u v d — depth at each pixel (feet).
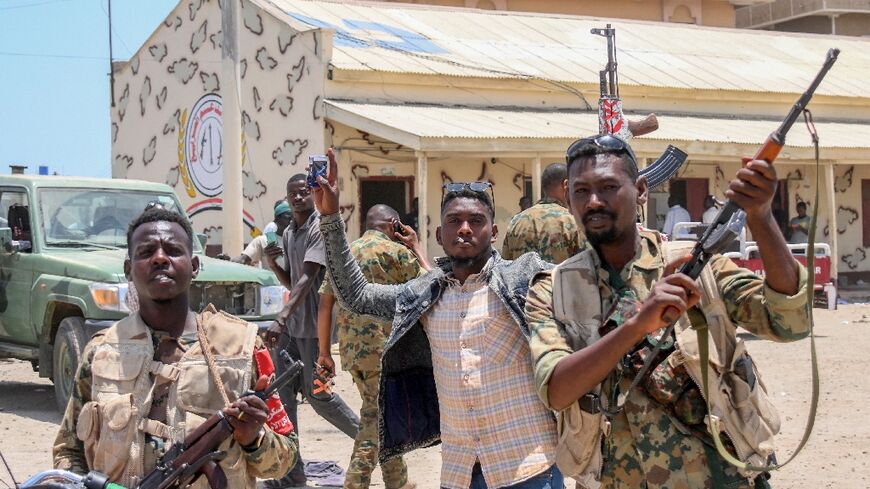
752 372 9.55
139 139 80.53
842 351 42.93
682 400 9.42
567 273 9.90
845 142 72.38
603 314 9.71
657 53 84.17
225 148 53.06
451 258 13.24
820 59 92.32
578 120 67.97
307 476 23.15
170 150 76.84
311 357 23.08
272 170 66.03
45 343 32.07
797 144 69.05
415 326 13.37
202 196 73.51
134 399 10.14
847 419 28.35
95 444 10.12
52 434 28.45
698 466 9.39
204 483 10.18
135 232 10.53
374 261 19.19
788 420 28.35
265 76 66.39
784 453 24.40
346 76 63.10
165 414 10.18
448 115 63.62
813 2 128.36
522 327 12.36
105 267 30.37
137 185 35.68
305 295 22.90
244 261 38.14
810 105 82.23
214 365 10.24
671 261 9.52
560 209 17.83
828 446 25.04
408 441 13.39
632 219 9.73
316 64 63.00
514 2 113.39
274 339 22.72
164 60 77.25
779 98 80.59
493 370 12.57
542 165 71.00
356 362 19.02
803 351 42.93
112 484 9.59
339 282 14.03
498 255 13.38
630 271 9.78
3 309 33.94
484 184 13.38
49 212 33.50
